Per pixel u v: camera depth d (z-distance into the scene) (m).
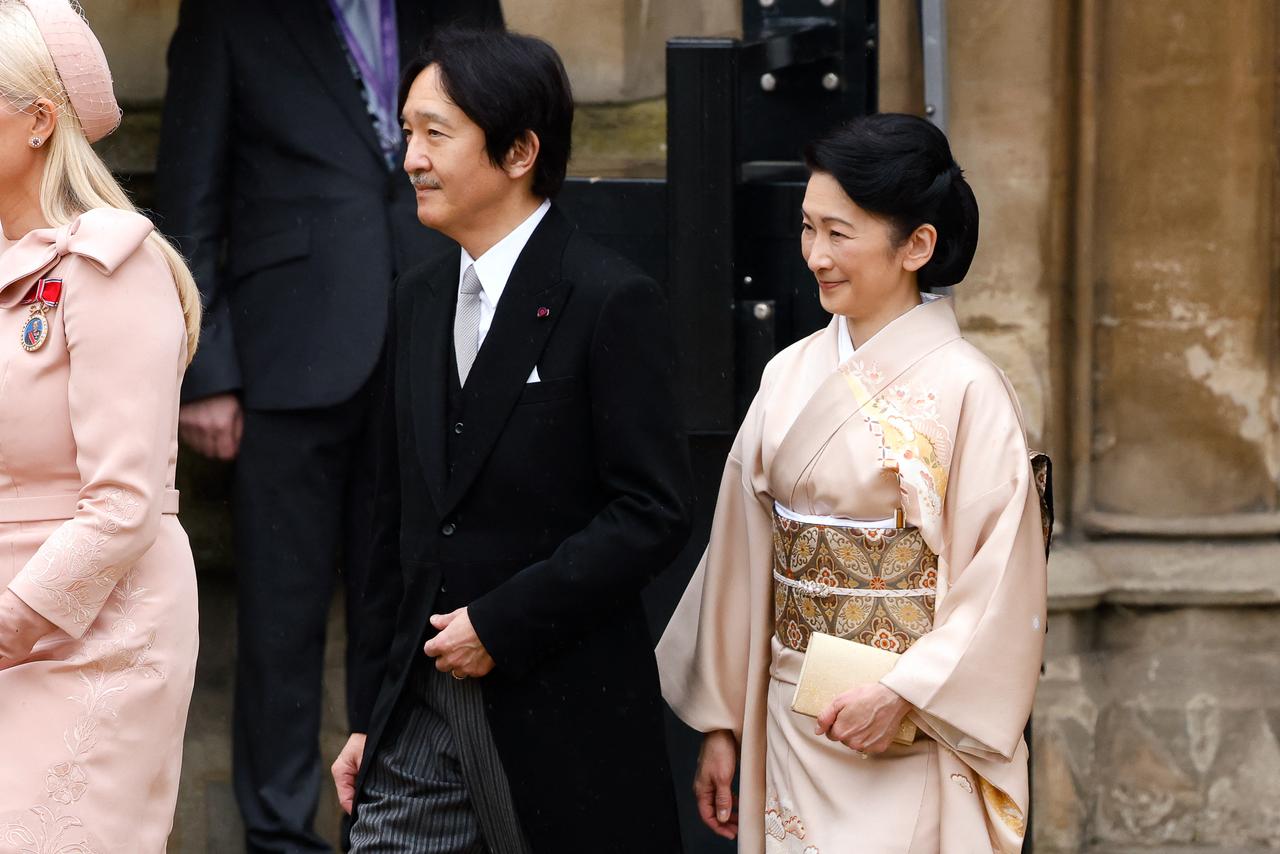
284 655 13.59
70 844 8.37
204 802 14.49
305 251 13.37
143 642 8.63
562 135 9.63
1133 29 14.55
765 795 9.99
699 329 12.88
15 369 8.48
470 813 9.60
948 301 9.66
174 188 13.45
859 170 9.26
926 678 8.98
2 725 8.41
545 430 9.45
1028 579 9.20
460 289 9.70
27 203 8.78
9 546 8.48
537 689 9.48
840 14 13.41
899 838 9.20
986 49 14.53
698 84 12.70
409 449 9.75
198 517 14.51
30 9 8.69
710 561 10.26
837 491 9.34
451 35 9.54
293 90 13.39
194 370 13.45
